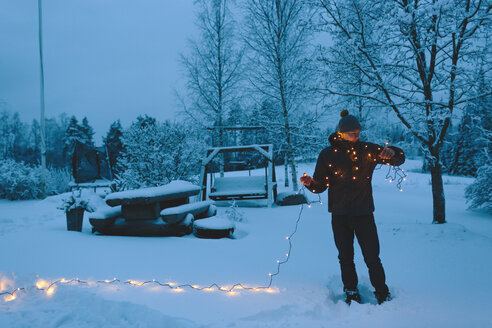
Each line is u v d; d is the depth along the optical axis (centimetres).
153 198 600
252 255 461
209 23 1584
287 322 226
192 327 214
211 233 596
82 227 687
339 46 657
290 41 1319
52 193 1533
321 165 312
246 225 693
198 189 791
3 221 783
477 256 417
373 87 678
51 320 226
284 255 463
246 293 296
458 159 3069
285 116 1388
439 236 521
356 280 300
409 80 633
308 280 346
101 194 1097
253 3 1346
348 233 309
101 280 340
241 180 1174
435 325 216
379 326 216
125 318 234
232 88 1572
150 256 447
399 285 321
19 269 376
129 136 1131
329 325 220
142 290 303
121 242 535
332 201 311
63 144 5375
